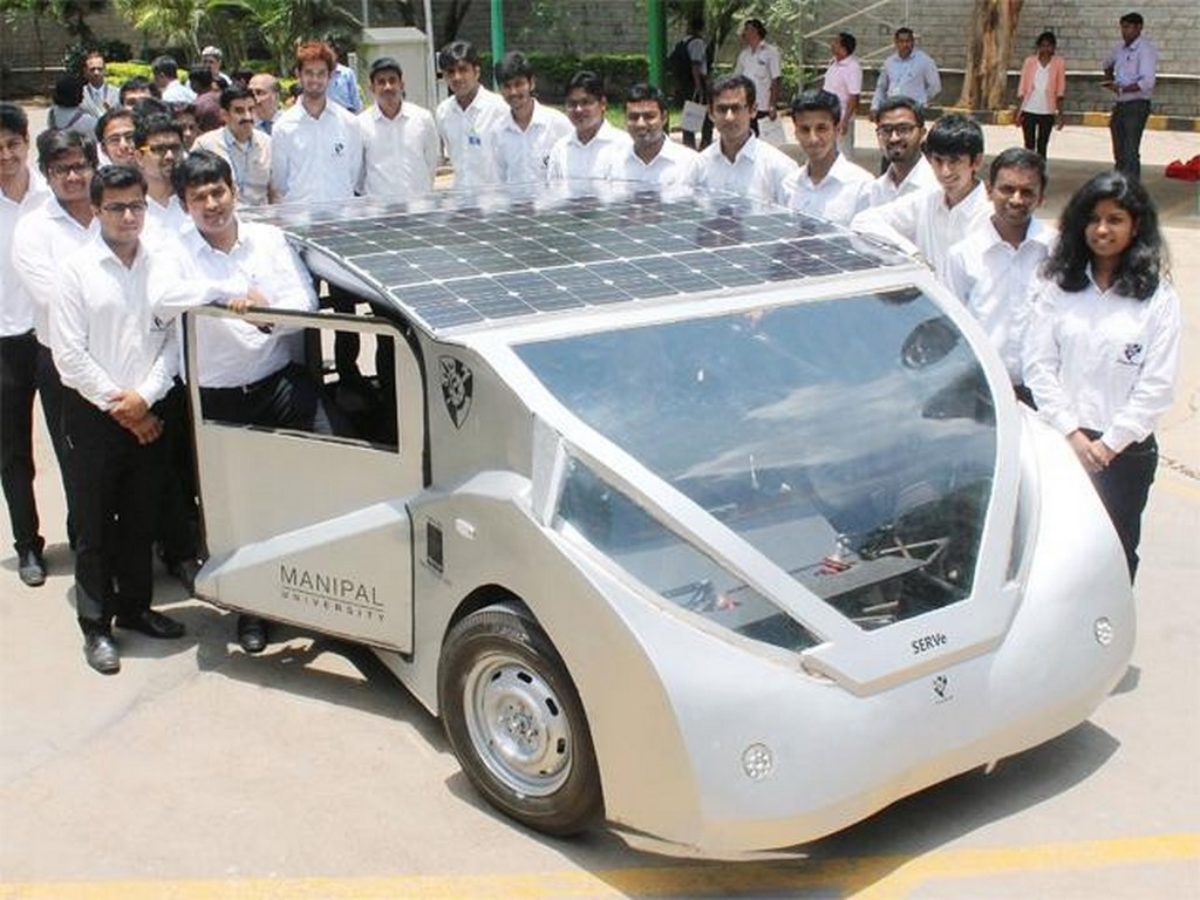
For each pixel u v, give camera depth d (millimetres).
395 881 3809
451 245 4727
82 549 5062
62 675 5094
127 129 6590
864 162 17375
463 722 4090
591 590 3586
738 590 3625
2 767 4461
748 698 3467
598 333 4082
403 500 4359
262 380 5148
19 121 5566
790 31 21266
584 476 3744
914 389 4277
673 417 3928
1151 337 4508
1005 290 5047
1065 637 3922
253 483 4797
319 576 4598
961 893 3713
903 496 3977
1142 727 4531
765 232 4973
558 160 7352
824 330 4348
